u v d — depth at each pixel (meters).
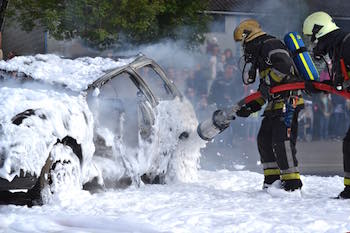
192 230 8.68
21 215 9.49
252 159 21.28
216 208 10.13
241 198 11.18
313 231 8.69
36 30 28.23
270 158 12.15
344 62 11.05
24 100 10.32
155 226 8.80
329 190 12.71
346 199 11.17
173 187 12.48
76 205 10.24
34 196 10.34
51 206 10.17
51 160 10.30
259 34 11.84
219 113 12.20
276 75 11.61
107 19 21.12
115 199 10.73
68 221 9.16
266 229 8.77
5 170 9.67
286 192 11.59
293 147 11.72
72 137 10.62
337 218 9.45
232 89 24.36
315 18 11.27
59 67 12.71
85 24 21.02
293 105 11.66
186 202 10.69
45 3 21.16
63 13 20.84
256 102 12.23
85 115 11.05
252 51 11.80
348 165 11.22
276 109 11.70
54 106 10.52
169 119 12.93
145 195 11.20
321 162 20.78
